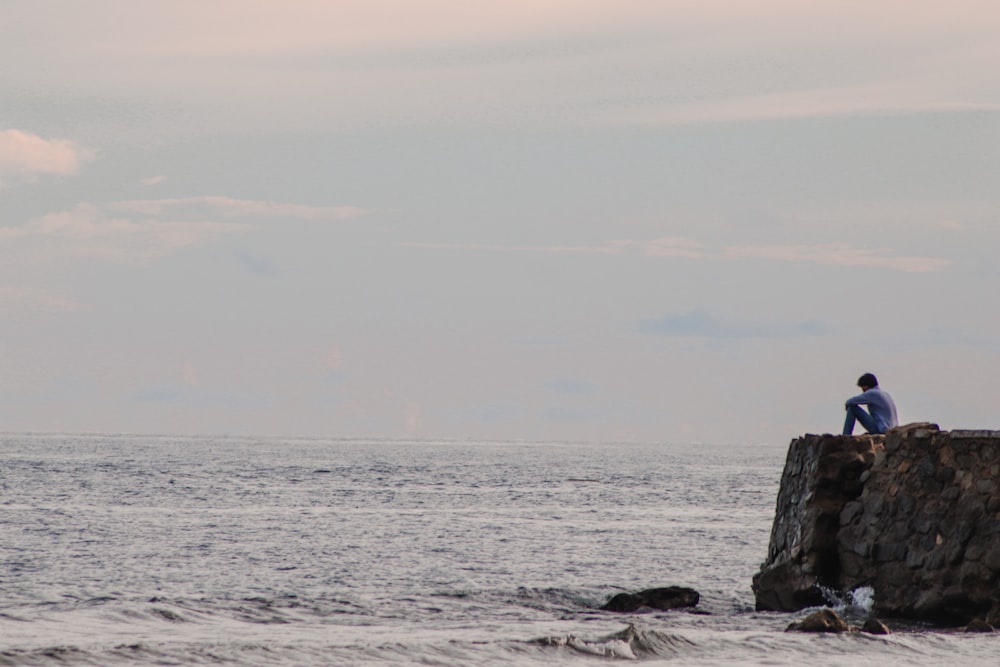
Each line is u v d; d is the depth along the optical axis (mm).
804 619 78188
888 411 95625
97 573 112562
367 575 115625
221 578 111562
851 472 92312
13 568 113875
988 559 80750
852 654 69812
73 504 199000
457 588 106375
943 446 85688
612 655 67812
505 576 116562
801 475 95062
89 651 62969
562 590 103750
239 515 184875
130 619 79375
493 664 64688
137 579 109250
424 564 125125
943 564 83312
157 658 62656
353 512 196625
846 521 90875
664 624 84188
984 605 80938
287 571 117688
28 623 75438
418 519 183125
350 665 63188
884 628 76938
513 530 166000
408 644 68438
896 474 88500
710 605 97938
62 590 99188
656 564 128125
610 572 120812
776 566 94250
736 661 67188
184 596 97125
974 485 83000
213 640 69375
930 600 83375
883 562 87500
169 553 130750
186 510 193250
